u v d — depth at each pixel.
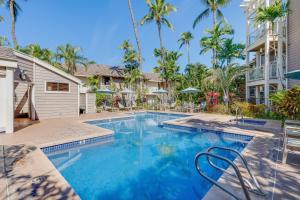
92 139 7.16
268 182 3.25
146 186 4.30
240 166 4.00
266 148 5.30
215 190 3.01
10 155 4.71
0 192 2.97
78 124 9.77
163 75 24.00
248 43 16.42
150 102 24.84
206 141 8.00
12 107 7.39
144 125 12.23
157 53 24.78
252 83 15.66
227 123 9.88
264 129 8.07
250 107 12.90
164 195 3.91
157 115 17.20
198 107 17.38
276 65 13.03
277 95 7.68
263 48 15.41
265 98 13.16
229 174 3.57
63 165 5.51
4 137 6.67
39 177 3.50
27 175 3.58
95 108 17.47
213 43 17.48
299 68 10.29
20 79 9.99
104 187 4.25
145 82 29.95
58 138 6.53
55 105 12.55
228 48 17.50
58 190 3.05
